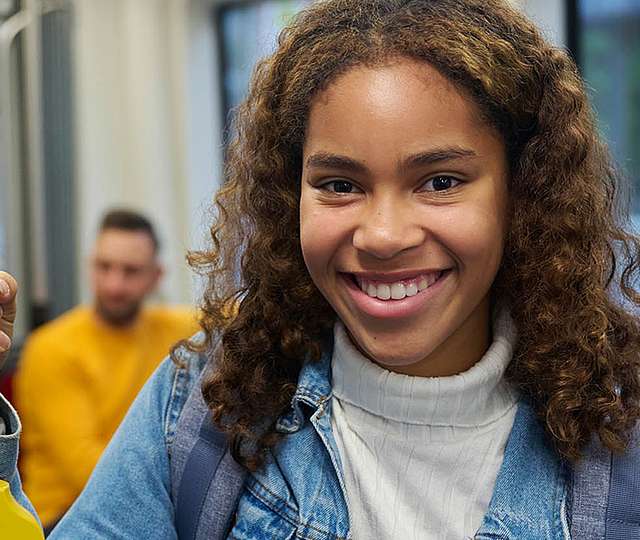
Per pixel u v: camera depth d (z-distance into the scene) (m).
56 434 2.33
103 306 2.41
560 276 0.82
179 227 3.44
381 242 0.75
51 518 2.29
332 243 0.78
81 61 3.41
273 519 0.85
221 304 0.94
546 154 0.82
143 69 3.38
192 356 0.95
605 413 0.81
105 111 3.48
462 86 0.75
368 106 0.74
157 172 3.42
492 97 0.77
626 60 2.79
